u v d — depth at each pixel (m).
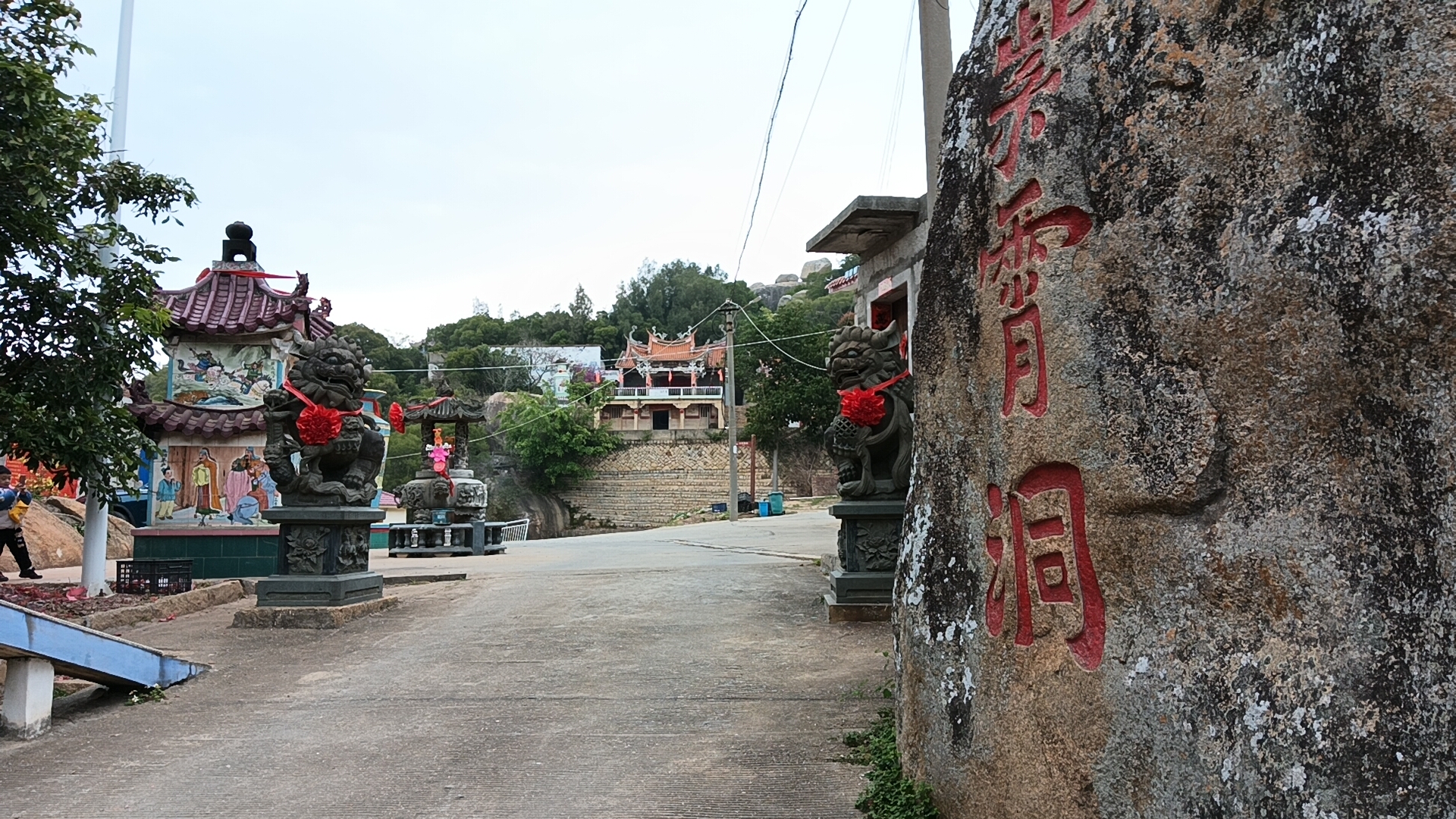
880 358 7.71
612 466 49.12
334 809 4.00
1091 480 2.88
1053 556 3.03
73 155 7.66
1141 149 2.90
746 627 7.52
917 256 10.44
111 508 9.90
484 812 3.93
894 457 7.78
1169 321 2.73
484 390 60.44
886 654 6.12
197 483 11.94
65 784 4.38
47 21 7.96
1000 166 3.46
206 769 4.56
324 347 8.53
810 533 20.31
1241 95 2.66
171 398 12.11
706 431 49.50
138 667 5.90
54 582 11.09
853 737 4.59
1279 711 2.29
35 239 7.70
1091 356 2.93
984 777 3.20
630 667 6.35
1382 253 2.26
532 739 4.88
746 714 5.17
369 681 6.24
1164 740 2.55
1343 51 2.42
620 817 3.83
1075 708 2.86
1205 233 2.69
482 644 7.27
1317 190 2.44
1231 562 2.48
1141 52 2.98
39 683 5.23
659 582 10.27
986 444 3.42
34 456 8.05
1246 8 2.71
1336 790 2.14
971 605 3.42
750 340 42.56
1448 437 2.11
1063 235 3.10
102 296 8.30
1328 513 2.31
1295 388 2.41
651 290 80.56
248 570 11.88
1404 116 2.27
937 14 8.57
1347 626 2.22
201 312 12.20
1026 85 3.46
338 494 8.60
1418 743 2.05
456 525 17.44
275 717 5.46
